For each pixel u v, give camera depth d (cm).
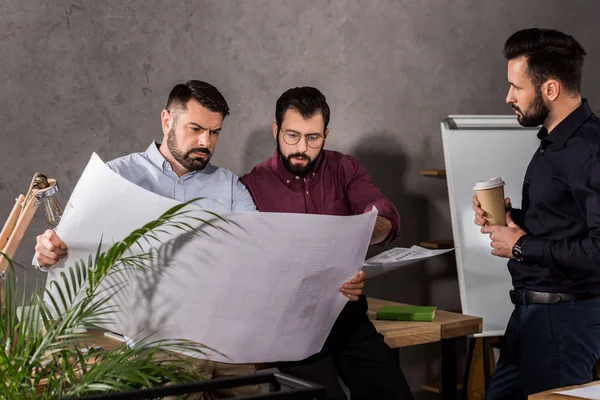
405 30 331
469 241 312
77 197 154
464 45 350
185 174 211
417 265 340
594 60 400
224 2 284
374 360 224
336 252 167
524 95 218
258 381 105
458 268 309
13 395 108
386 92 327
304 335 178
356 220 166
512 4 367
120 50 264
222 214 150
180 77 276
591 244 200
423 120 339
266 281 162
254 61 292
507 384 230
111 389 112
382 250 328
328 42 310
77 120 257
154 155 209
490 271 313
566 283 214
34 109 250
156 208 150
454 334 257
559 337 214
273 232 156
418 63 336
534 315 220
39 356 115
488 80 360
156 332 161
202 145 197
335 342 224
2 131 246
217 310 161
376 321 260
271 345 173
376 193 242
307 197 237
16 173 248
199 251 152
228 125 288
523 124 223
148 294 155
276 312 168
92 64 259
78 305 124
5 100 245
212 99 196
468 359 313
